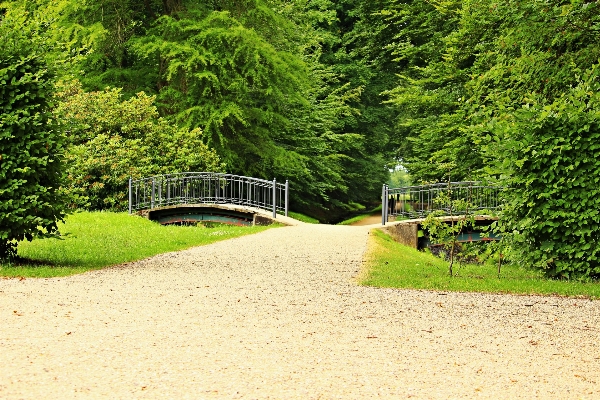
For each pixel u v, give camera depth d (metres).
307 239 17.64
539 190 12.10
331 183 36.41
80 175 22.98
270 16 28.53
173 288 9.72
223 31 26.55
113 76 28.81
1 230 11.30
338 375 5.64
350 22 40.66
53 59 11.93
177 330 7.01
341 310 8.38
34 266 11.57
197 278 10.82
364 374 5.69
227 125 28.61
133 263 12.66
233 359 6.00
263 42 27.64
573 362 6.25
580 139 11.83
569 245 12.01
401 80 31.69
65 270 11.18
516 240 12.45
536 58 13.67
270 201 25.30
